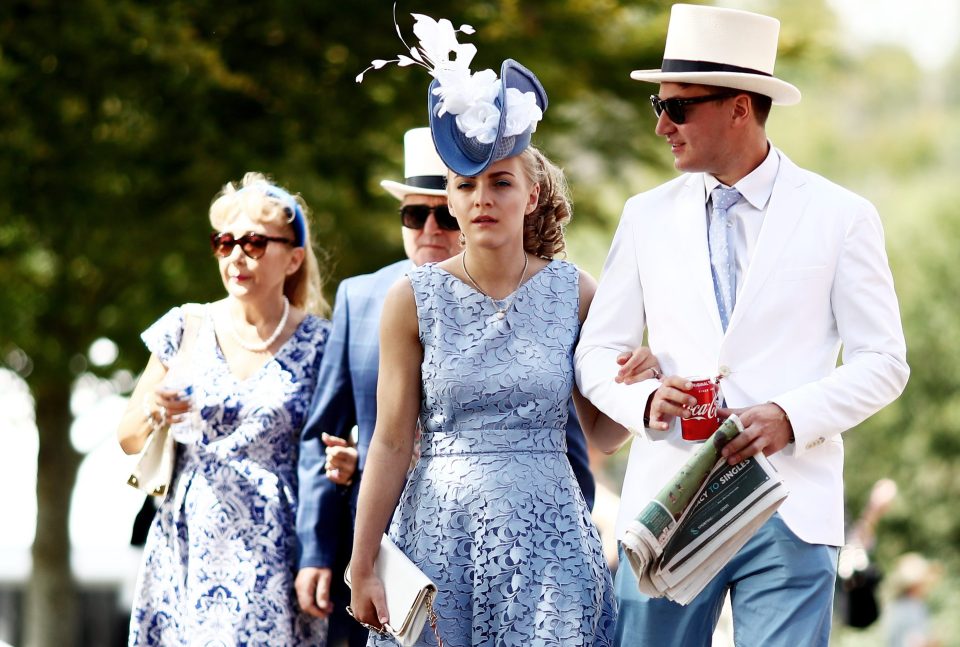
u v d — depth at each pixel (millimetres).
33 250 27625
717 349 10852
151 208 27234
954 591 51719
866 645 39438
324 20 27188
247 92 27469
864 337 10633
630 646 11172
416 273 10992
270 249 13336
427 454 10891
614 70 30328
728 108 10961
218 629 12727
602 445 11969
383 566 10609
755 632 10750
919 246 65875
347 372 13141
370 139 28484
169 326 13500
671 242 11180
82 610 40062
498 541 10531
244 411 13148
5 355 29234
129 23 25781
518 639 10398
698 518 10188
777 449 10312
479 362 10773
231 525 12945
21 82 25969
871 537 22359
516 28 28516
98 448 31922
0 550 43250
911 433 61719
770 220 10898
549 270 11188
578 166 34375
